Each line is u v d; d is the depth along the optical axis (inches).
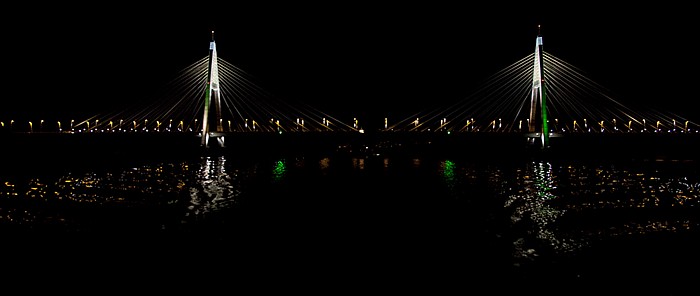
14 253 567.8
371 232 684.7
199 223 739.4
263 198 1006.4
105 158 2237.9
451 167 1823.3
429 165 1921.8
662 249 593.6
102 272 507.5
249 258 555.8
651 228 707.4
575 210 860.6
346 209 873.5
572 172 1640.0
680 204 930.1
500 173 1595.7
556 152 2571.4
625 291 467.8
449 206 908.6
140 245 605.0
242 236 657.6
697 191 1131.9
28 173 1494.8
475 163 2044.8
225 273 506.0
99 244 610.5
